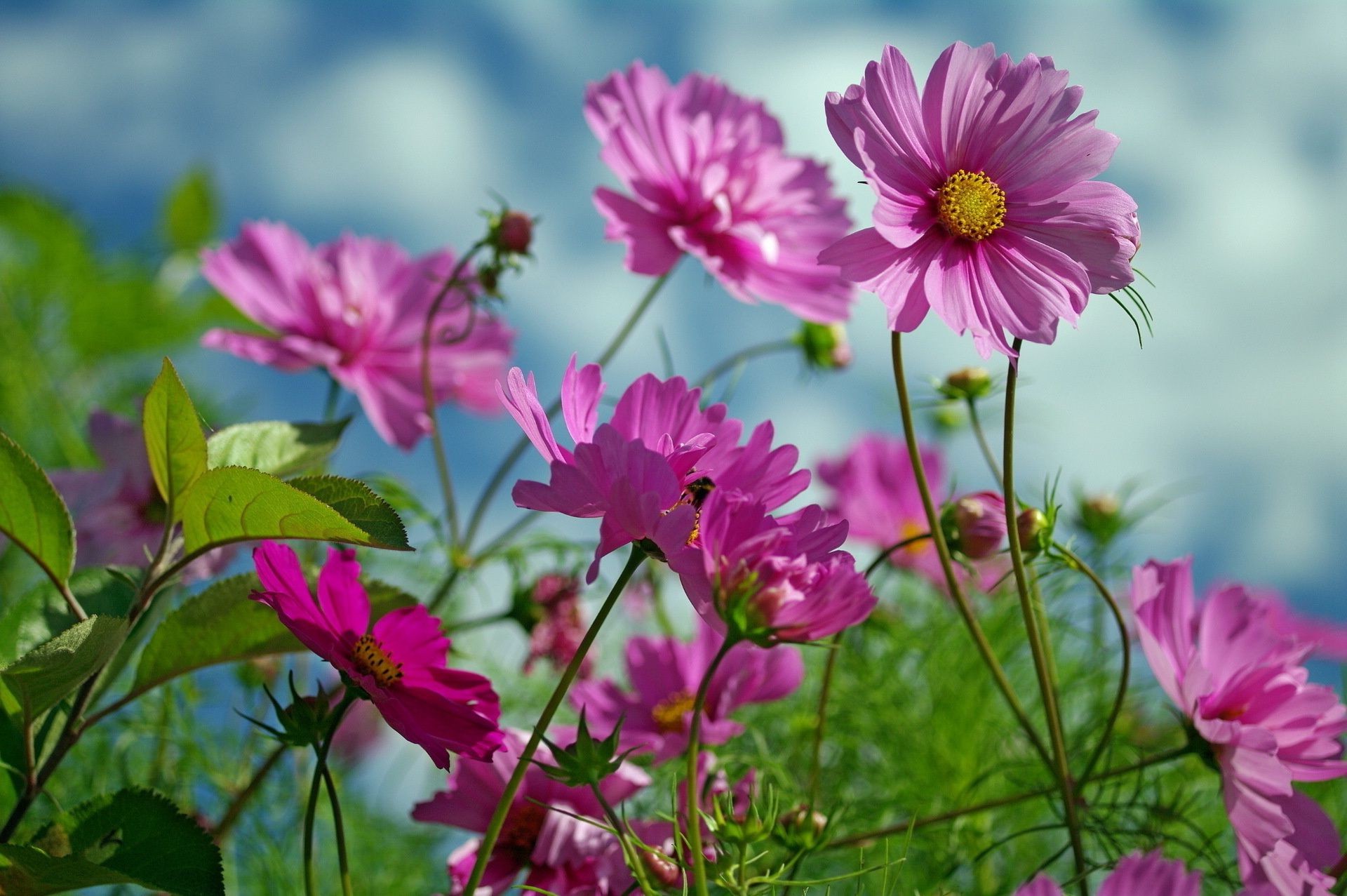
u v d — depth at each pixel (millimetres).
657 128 909
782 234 916
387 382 949
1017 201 736
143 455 844
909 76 733
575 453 687
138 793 712
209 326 1403
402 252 973
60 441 1146
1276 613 932
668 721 838
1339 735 749
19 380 1222
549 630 924
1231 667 758
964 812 782
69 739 727
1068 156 734
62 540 716
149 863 703
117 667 748
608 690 853
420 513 917
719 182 895
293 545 859
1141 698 911
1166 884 669
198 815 895
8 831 710
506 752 756
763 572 683
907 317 720
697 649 851
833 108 723
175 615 748
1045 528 776
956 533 781
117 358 1378
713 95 938
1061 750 735
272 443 777
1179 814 801
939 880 841
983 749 940
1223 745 741
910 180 729
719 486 720
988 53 738
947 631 973
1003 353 719
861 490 1032
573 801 762
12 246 1382
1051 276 726
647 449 688
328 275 953
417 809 765
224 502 705
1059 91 738
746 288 897
